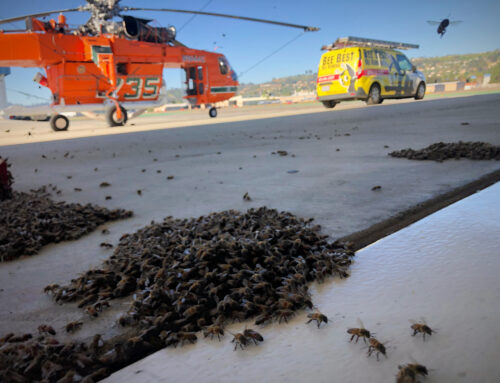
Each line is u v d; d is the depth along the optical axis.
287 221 2.39
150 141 9.90
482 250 1.79
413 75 20.33
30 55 15.11
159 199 3.72
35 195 4.07
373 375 1.05
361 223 2.49
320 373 1.09
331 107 20.77
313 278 1.72
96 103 17.36
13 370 1.21
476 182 3.23
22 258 2.36
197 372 1.16
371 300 1.48
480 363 1.05
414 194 3.06
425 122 9.77
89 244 2.53
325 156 5.72
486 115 10.32
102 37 16.06
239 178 4.52
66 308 1.68
